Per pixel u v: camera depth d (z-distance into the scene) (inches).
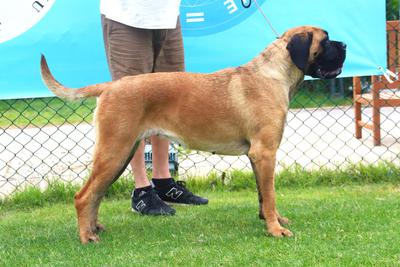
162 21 203.2
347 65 257.3
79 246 177.8
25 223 210.5
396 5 501.7
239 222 199.2
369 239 169.6
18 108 546.6
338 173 261.7
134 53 205.5
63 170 309.7
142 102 180.5
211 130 185.5
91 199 181.9
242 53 258.7
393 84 333.7
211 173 267.6
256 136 182.7
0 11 239.5
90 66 249.8
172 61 223.1
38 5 242.8
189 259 159.3
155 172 229.6
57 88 181.5
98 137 180.1
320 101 546.6
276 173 265.3
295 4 255.9
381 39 257.1
